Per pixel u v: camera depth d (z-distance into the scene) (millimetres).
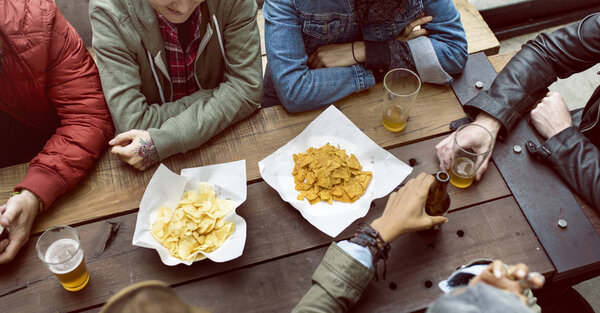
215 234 1233
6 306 1187
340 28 1599
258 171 1398
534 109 1465
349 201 1307
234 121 1498
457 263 1236
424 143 1453
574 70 1544
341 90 1544
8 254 1224
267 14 1572
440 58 1575
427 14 1660
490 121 1451
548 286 1435
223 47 1580
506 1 2646
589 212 1325
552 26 2783
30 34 1330
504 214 1313
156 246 1205
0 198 1339
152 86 1614
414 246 1256
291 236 1283
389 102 1426
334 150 1362
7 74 1372
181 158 1432
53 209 1332
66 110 1434
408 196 1197
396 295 1189
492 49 2135
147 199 1261
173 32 1492
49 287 1211
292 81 1520
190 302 1193
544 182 1363
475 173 1320
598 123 1494
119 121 1453
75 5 2150
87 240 1279
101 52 1415
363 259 1119
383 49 1581
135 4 1365
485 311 618
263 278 1227
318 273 1129
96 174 1392
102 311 588
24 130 1607
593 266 1252
